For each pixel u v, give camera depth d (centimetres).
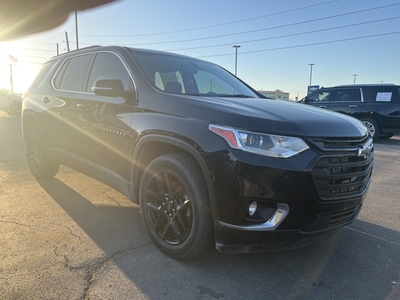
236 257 268
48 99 423
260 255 273
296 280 239
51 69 454
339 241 303
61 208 365
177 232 256
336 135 231
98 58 371
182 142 243
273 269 253
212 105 248
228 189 220
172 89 307
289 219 217
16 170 524
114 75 339
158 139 261
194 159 248
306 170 212
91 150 347
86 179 481
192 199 240
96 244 284
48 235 297
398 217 364
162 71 328
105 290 220
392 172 583
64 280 229
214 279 237
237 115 229
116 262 256
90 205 376
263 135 215
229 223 224
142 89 298
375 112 997
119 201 392
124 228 318
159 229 276
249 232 221
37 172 464
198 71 367
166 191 265
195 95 298
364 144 254
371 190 468
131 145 289
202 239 241
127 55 334
